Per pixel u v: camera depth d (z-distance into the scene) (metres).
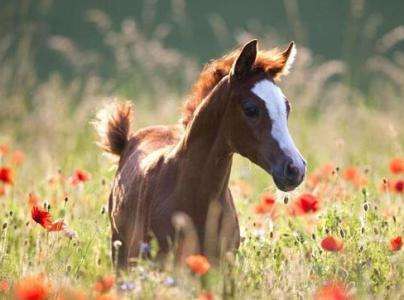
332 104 21.12
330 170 13.38
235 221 10.41
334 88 24.34
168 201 10.14
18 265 10.72
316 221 11.64
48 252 10.38
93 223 12.02
